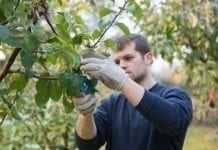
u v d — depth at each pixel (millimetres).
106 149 2625
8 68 1736
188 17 4961
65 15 1754
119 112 2582
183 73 5375
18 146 4105
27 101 3697
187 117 2260
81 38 1729
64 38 1696
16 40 1487
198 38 5117
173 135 2256
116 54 2549
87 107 1994
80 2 2846
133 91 2027
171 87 2482
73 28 1878
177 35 5145
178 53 5160
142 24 5020
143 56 2553
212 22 5074
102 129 2553
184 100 2363
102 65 1908
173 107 2168
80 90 1757
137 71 2533
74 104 1981
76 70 1760
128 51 2531
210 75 5086
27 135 4109
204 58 5242
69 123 4133
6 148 4070
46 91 1752
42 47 1580
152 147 2451
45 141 4191
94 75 1892
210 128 7270
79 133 2475
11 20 1556
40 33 1569
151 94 2080
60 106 3986
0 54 2420
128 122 2537
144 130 2479
